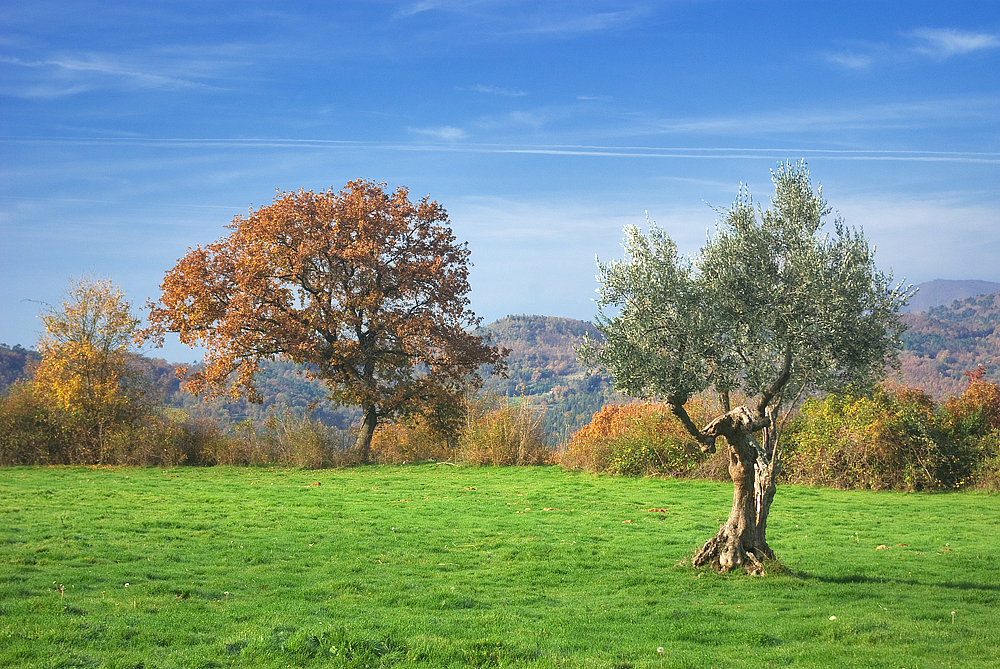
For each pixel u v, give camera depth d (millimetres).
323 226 35250
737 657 9039
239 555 14953
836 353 12125
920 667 8555
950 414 27328
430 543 16688
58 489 24609
